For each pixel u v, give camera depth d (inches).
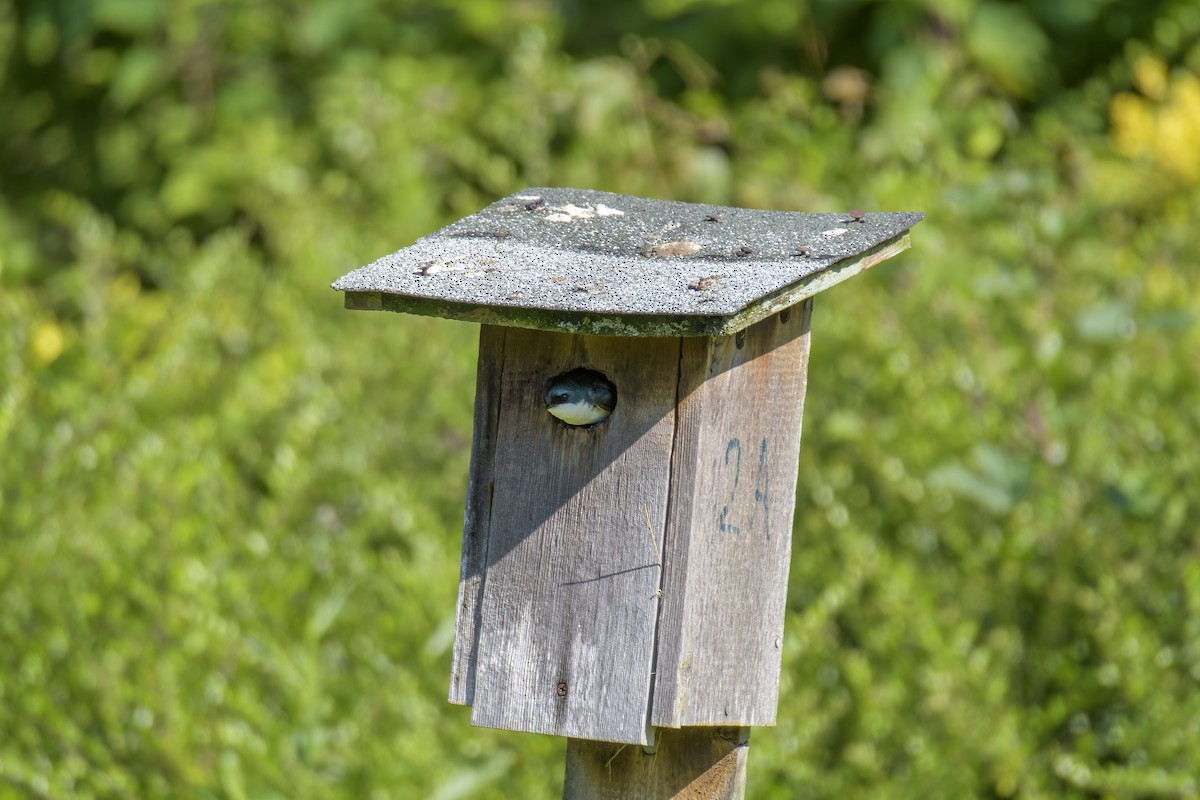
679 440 281.9
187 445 462.9
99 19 789.9
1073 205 551.2
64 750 380.5
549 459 289.6
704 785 306.7
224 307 564.1
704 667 291.4
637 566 283.6
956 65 682.2
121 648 398.9
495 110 677.3
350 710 403.9
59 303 655.1
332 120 705.6
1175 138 610.5
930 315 506.6
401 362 555.5
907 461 475.2
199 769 369.1
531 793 385.7
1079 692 430.3
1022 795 409.1
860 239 293.7
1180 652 424.8
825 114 625.9
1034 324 495.5
